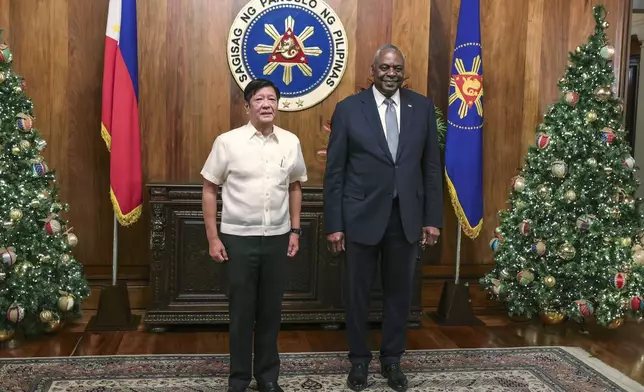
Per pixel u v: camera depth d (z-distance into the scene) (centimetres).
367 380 322
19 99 384
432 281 492
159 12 449
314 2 462
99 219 457
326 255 424
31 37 441
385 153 297
